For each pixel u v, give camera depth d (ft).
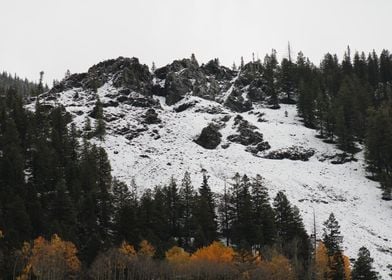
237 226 271.08
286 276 217.77
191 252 254.27
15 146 301.02
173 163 375.45
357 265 232.32
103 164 324.39
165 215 276.62
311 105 482.69
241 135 431.02
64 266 215.51
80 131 403.54
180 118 474.49
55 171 292.81
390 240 293.64
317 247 256.73
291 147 417.08
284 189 343.87
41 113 388.57
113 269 222.69
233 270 220.84
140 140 418.92
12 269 212.02
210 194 292.61
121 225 257.75
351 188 357.41
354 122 441.27
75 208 264.72
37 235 244.83
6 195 256.52
